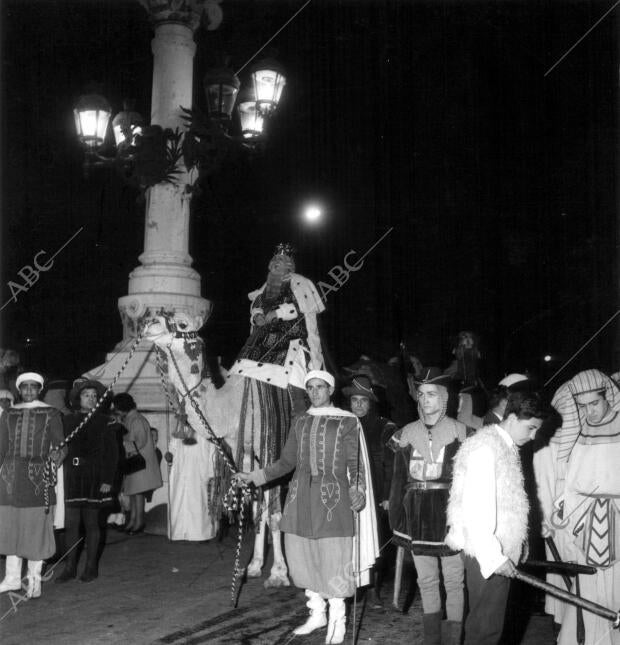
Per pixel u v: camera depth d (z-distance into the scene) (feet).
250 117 33.76
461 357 29.66
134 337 35.01
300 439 19.15
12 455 22.39
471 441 14.30
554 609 18.61
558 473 18.02
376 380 30.89
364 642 18.72
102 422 25.00
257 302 26.03
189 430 25.29
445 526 16.92
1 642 18.49
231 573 24.99
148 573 25.00
